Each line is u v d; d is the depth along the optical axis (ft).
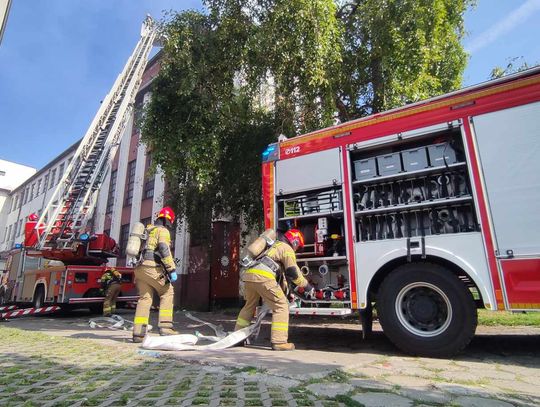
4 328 24.02
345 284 16.55
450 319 13.29
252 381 10.22
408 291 14.32
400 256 14.55
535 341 17.21
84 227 35.14
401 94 25.36
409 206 14.97
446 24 27.48
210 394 9.04
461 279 13.64
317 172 17.52
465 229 13.92
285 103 28.71
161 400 8.61
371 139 16.25
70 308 37.55
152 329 22.90
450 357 13.37
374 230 15.84
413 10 24.64
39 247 33.68
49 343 17.26
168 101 25.63
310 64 23.88
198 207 34.94
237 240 43.42
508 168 13.01
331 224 17.29
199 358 13.01
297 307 16.62
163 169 26.35
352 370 11.35
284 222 18.38
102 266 34.83
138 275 17.66
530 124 12.91
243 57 24.77
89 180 36.63
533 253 12.15
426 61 24.93
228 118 27.96
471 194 13.65
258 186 30.81
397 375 10.90
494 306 12.48
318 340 18.60
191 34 24.41
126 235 61.16
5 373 11.46
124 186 64.08
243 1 24.79
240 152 30.40
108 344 16.79
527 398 8.89
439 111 14.78
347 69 28.48
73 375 11.15
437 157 14.98
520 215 12.56
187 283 44.01
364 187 16.47
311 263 17.34
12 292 41.88
